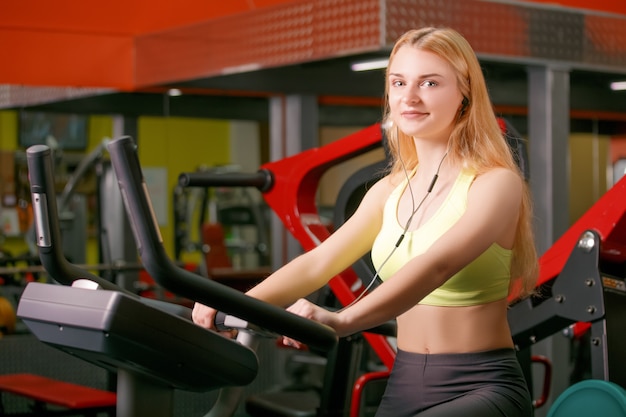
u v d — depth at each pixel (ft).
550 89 20.22
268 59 20.76
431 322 7.56
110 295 5.78
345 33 18.80
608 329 10.77
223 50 21.95
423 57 7.46
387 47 17.94
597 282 10.79
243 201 25.52
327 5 19.11
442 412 7.29
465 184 7.43
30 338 19.94
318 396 16.93
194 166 25.14
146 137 24.58
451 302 7.47
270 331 6.17
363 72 25.30
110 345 5.84
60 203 23.32
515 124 27.84
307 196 15.28
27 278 21.86
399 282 6.63
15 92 22.82
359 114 26.05
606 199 11.91
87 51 23.72
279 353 20.17
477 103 7.59
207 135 25.21
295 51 20.15
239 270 25.40
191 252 25.02
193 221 25.08
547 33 20.06
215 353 6.13
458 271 6.93
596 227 11.84
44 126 23.16
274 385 20.08
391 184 8.11
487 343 7.49
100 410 15.42
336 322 6.35
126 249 23.94
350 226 8.05
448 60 7.45
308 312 6.29
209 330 6.12
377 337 14.14
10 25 22.81
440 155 7.73
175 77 23.25
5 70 22.76
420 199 7.72
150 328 5.85
